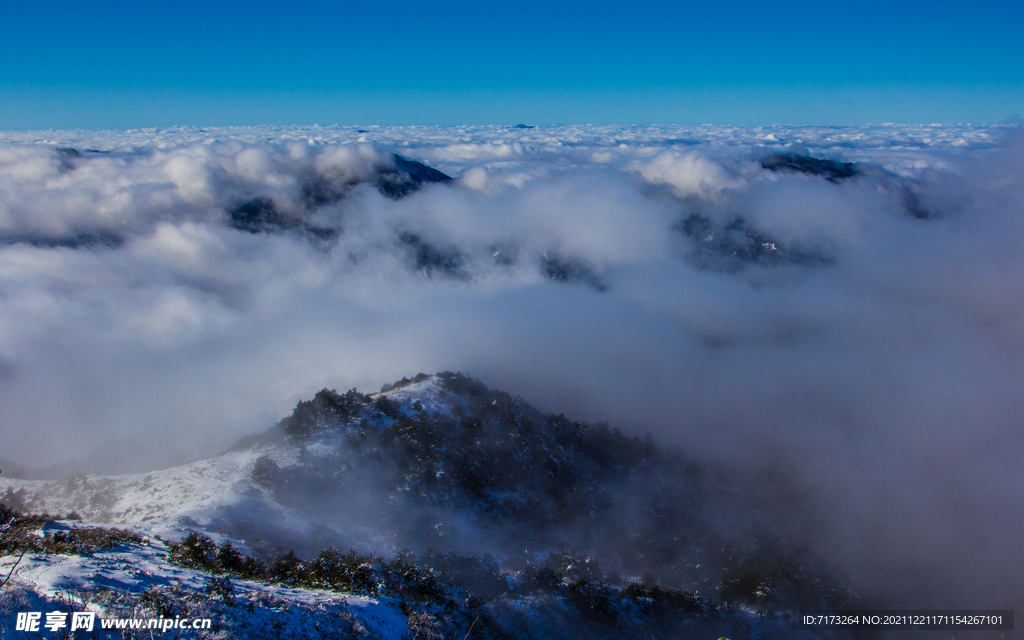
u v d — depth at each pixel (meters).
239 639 16.02
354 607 20.67
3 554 18.38
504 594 33.03
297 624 18.06
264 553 32.47
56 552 19.45
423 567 32.31
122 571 18.52
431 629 22.11
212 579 19.36
